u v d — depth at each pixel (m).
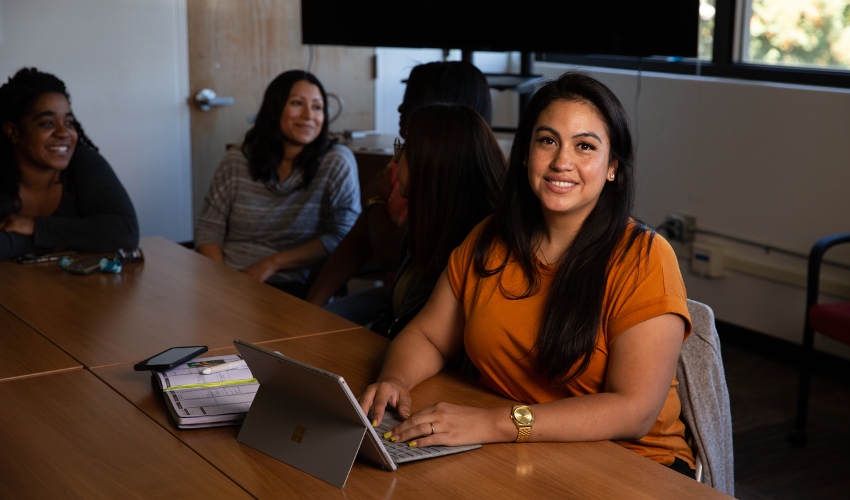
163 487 1.05
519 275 1.39
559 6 3.44
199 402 1.28
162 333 1.68
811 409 2.99
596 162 1.27
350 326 1.77
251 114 4.57
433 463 1.13
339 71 4.75
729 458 1.54
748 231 3.52
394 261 2.28
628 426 1.20
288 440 1.13
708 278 3.70
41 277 2.10
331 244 2.79
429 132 1.77
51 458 1.12
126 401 1.33
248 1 4.41
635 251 1.29
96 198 2.40
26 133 2.27
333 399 1.06
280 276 2.79
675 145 3.79
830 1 3.26
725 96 3.53
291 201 2.85
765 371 3.36
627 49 3.32
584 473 1.11
